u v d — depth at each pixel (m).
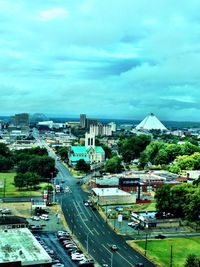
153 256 187.12
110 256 186.12
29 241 177.62
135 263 177.75
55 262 172.38
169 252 193.12
